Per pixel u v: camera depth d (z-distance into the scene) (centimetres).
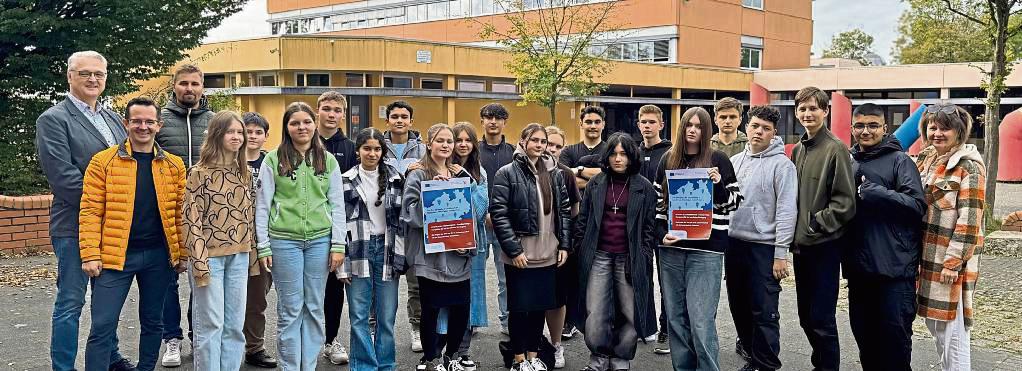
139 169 493
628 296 565
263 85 2492
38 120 496
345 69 2423
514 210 554
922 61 4678
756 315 548
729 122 654
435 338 564
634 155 546
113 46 1280
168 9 1331
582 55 2214
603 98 3106
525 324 568
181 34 1398
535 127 557
